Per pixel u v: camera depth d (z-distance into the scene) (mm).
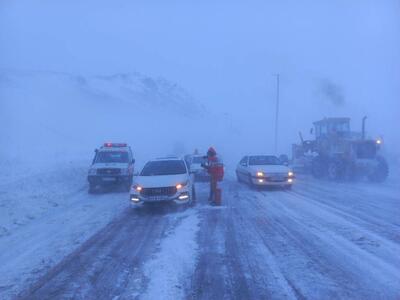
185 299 5133
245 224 9547
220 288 5473
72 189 17406
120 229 9445
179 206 12305
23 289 5672
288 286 5484
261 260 6645
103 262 6793
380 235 8156
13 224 10227
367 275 5840
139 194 11805
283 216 10438
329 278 5746
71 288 5645
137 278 5957
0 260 7145
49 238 8688
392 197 13812
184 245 7691
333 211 11023
